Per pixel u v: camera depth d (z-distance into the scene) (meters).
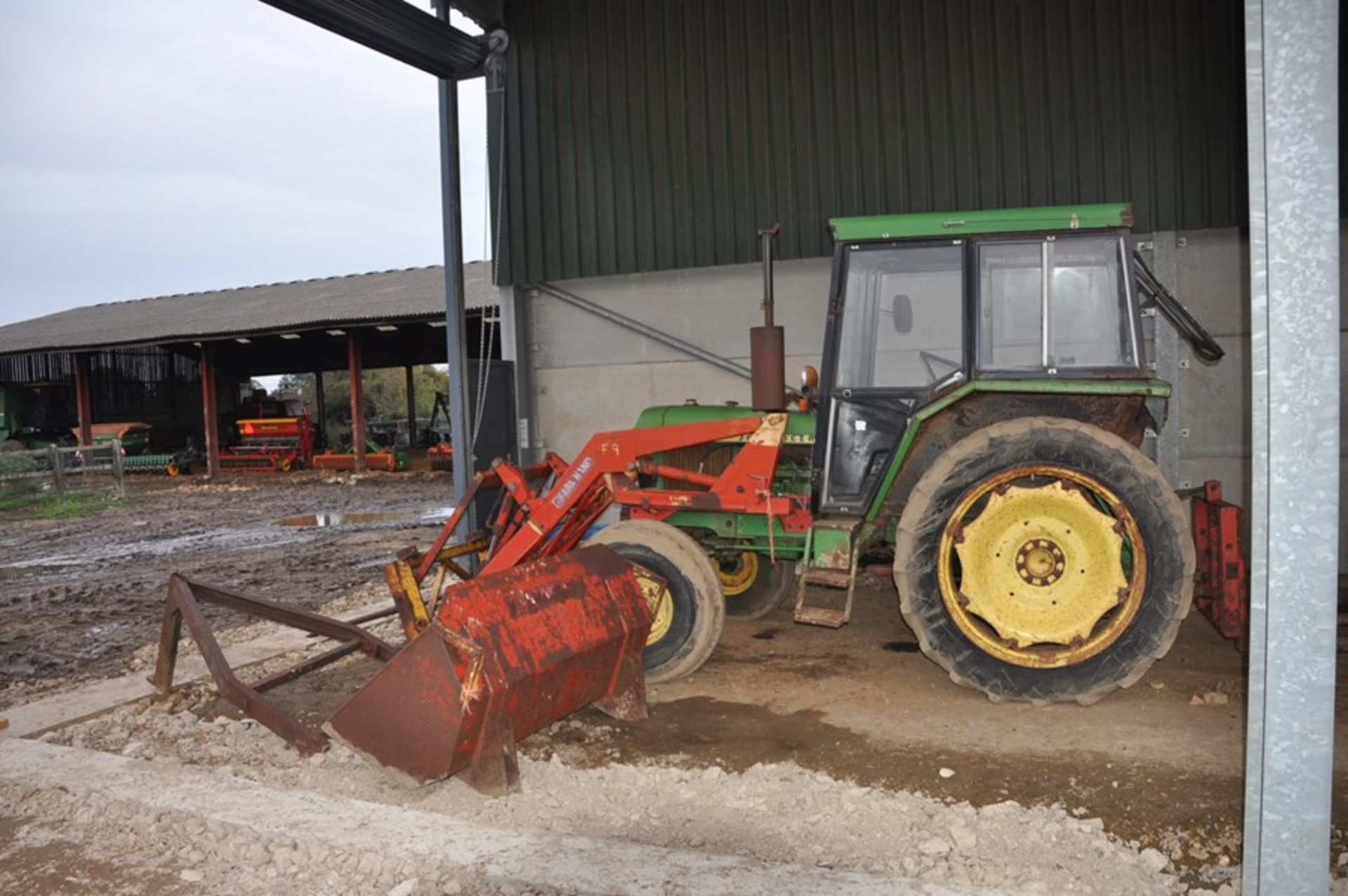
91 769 3.90
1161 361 7.12
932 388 4.88
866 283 5.04
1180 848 3.04
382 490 18.41
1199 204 7.03
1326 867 2.32
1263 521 2.31
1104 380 4.66
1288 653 2.30
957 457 4.46
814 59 7.75
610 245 8.36
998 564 4.47
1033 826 3.13
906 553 4.51
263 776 3.86
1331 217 2.21
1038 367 4.76
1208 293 7.06
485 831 3.23
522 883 2.88
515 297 8.66
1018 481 4.48
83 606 7.86
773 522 5.23
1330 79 2.19
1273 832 2.35
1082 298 4.73
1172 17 7.02
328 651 5.62
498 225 8.67
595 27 8.29
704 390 8.23
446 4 7.22
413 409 29.53
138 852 3.29
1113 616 4.41
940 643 4.49
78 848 3.34
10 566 10.33
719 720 4.40
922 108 7.52
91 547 11.61
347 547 10.70
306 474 23.23
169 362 30.28
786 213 7.88
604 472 5.16
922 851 3.02
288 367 30.38
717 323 8.15
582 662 4.00
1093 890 2.77
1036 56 7.27
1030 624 4.42
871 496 4.89
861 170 7.68
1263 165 2.25
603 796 3.52
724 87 7.99
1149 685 4.71
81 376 25.83
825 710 4.50
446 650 3.48
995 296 4.82
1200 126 7.00
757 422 5.09
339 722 3.66
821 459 5.14
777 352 4.83
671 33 8.10
